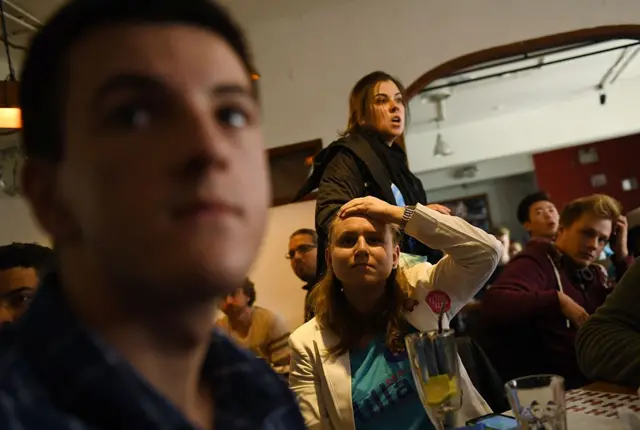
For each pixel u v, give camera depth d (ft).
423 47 9.51
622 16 8.97
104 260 1.10
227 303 7.60
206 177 1.11
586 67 15.25
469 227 3.94
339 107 9.70
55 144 1.19
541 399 2.36
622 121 18.13
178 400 1.41
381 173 5.10
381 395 3.69
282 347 7.66
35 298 1.28
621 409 2.83
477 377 4.28
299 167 9.72
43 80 1.21
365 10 9.73
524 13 9.24
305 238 8.43
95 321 1.22
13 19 8.31
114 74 1.13
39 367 1.15
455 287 3.99
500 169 23.31
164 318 1.20
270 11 9.71
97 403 1.15
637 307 3.81
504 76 14.82
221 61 1.25
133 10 1.18
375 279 3.82
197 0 1.27
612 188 20.84
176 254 1.07
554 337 6.41
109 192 1.09
